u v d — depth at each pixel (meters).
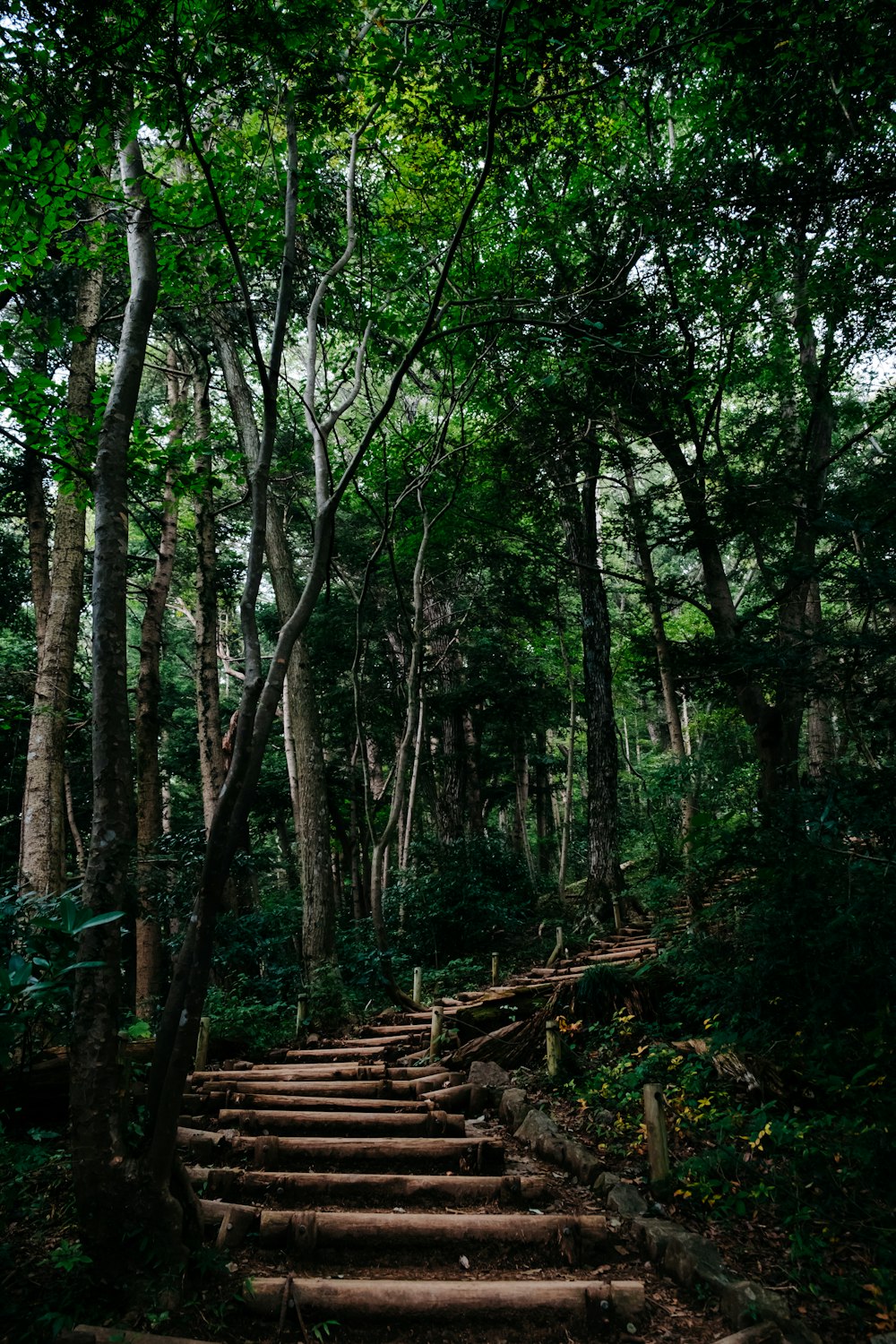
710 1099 4.79
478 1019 7.23
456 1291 3.08
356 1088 5.89
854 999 4.76
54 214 4.63
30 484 11.96
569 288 8.55
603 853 13.75
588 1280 3.26
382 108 5.13
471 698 16.09
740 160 7.86
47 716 9.13
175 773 19.02
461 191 8.28
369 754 19.16
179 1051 3.10
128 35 3.61
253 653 3.48
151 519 12.96
